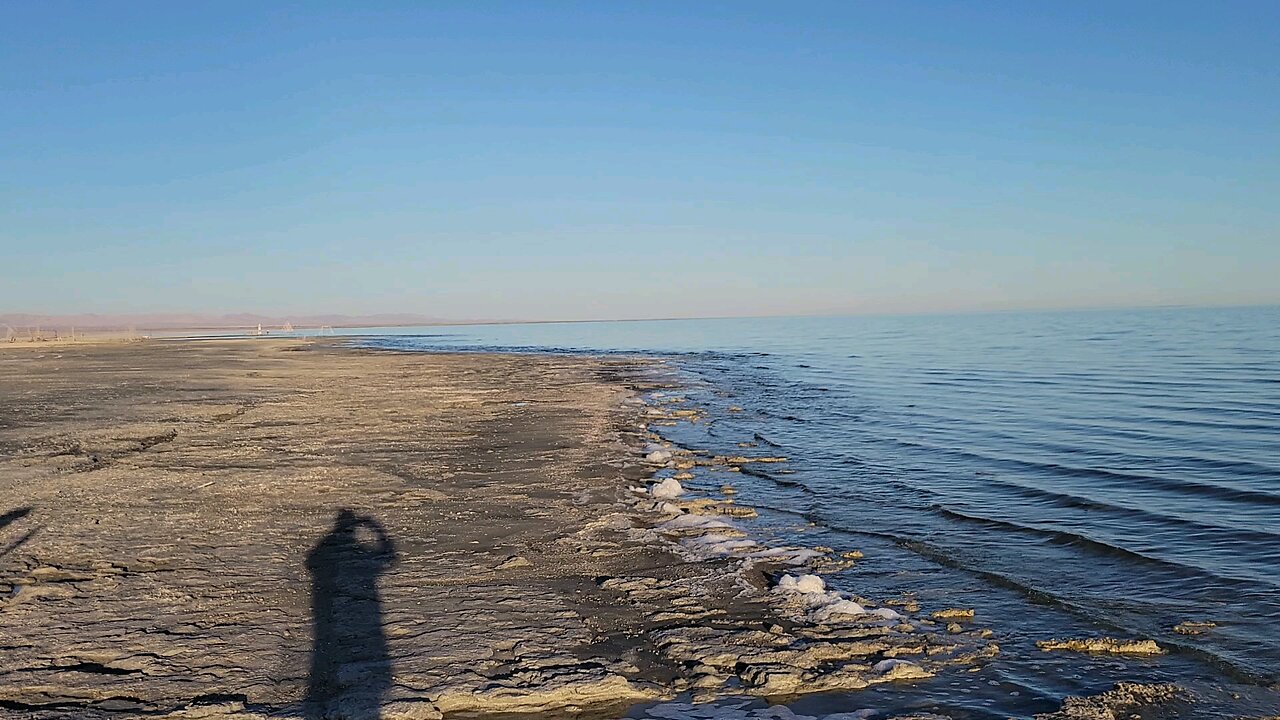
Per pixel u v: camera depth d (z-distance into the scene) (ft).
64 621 21.20
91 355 160.45
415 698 17.24
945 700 17.99
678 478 42.47
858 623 22.34
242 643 19.94
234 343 234.99
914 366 130.52
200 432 55.98
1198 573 26.86
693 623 22.07
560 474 42.47
